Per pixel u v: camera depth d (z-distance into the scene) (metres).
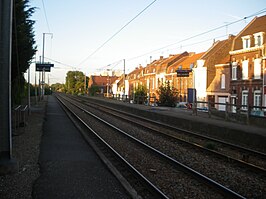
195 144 13.92
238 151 13.49
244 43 44.06
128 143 14.56
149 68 83.12
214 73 56.28
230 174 9.65
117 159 10.89
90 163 10.27
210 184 8.21
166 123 24.44
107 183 8.17
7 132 8.81
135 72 98.88
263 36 41.09
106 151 12.25
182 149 13.51
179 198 7.37
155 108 35.72
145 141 15.44
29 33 21.31
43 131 17.20
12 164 8.78
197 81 57.91
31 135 15.64
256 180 9.07
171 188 8.12
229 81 49.28
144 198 7.37
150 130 19.23
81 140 14.66
